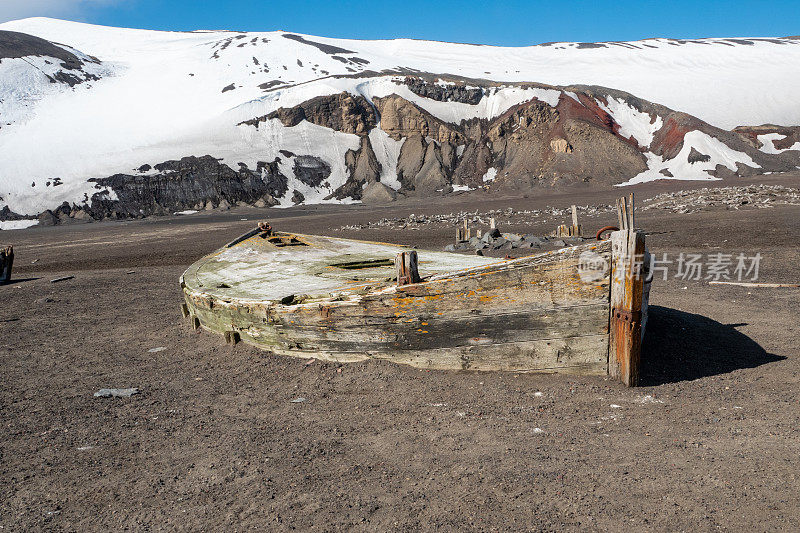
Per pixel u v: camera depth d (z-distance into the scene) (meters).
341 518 3.39
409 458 4.18
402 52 151.00
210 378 6.57
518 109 89.06
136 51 142.25
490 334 5.90
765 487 3.42
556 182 74.44
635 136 87.81
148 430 5.02
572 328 5.62
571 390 5.41
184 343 8.41
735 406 4.80
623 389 5.36
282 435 4.75
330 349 6.66
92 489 3.94
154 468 4.23
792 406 4.71
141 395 6.04
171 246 28.62
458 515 3.35
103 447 4.68
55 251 30.28
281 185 81.88
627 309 5.31
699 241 17.77
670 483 3.55
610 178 74.56
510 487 3.64
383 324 6.26
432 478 3.84
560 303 5.61
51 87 108.06
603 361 5.61
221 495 3.76
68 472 4.22
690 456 3.91
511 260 5.75
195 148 85.31
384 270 8.73
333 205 75.56
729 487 3.45
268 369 6.70
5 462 4.45
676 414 4.70
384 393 5.65
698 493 3.41
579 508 3.34
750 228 20.05
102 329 9.85
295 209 70.88
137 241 34.09
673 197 40.00
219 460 4.30
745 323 7.70
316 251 10.83
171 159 82.69
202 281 9.09
